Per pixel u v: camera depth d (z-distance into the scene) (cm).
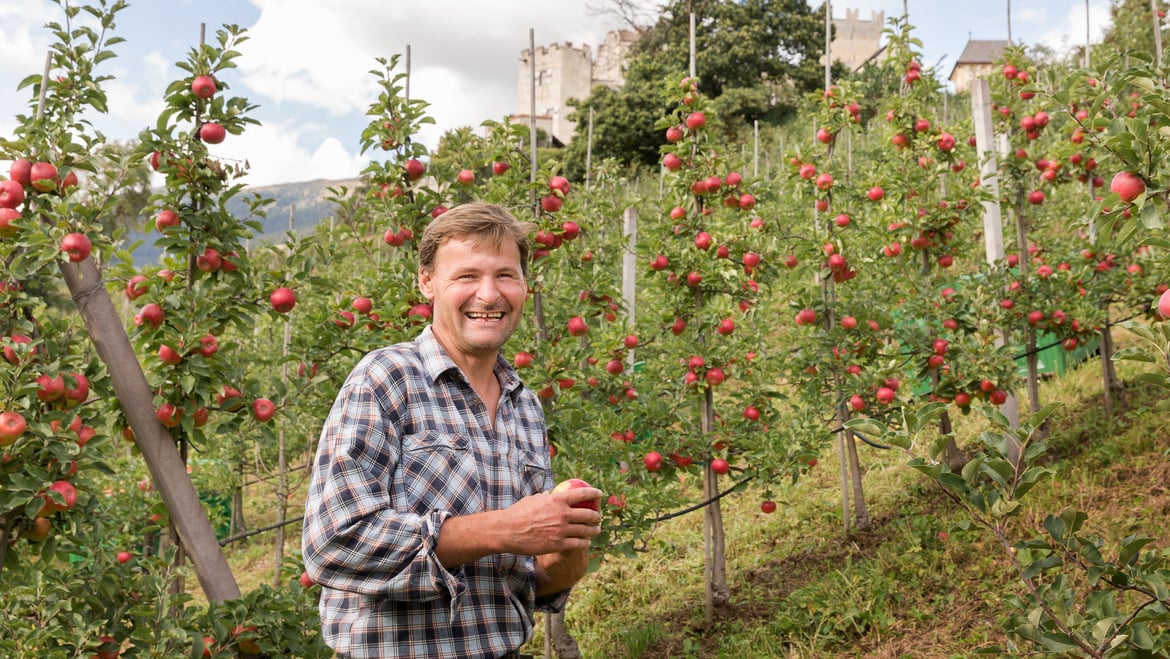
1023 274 718
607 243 816
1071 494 587
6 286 368
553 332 547
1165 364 217
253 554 1023
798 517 712
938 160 698
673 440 557
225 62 402
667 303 605
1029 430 228
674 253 585
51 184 367
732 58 3534
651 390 598
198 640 358
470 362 194
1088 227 716
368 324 493
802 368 670
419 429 179
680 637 559
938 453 240
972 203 675
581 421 482
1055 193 1021
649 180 2220
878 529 639
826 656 478
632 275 807
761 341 725
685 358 579
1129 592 420
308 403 482
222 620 366
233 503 1062
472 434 186
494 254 189
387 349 189
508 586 192
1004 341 671
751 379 591
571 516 163
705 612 581
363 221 515
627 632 575
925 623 486
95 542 393
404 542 159
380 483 168
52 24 386
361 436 168
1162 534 491
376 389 176
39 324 392
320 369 460
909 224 682
